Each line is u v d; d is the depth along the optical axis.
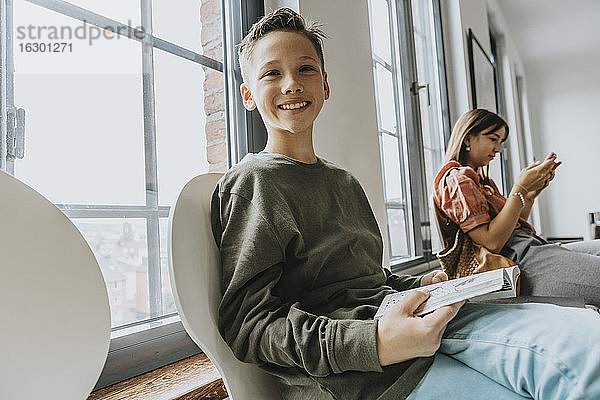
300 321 0.61
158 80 0.99
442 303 0.58
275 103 0.79
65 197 0.79
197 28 1.09
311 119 0.81
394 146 2.13
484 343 0.59
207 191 0.76
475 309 0.67
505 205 1.45
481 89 3.28
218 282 0.70
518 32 5.07
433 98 2.82
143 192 0.93
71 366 0.52
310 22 1.19
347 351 0.57
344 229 0.80
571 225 5.94
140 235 0.91
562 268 1.43
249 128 1.17
